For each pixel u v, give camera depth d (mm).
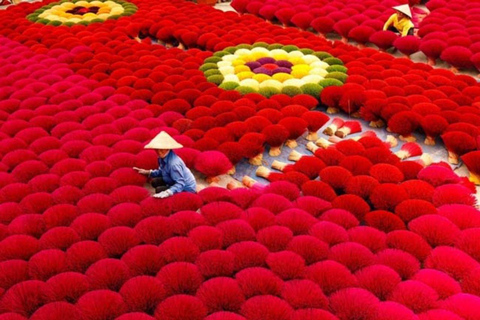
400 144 7027
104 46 9602
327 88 7836
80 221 4910
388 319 3775
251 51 9266
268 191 5496
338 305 3934
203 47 10156
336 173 5711
